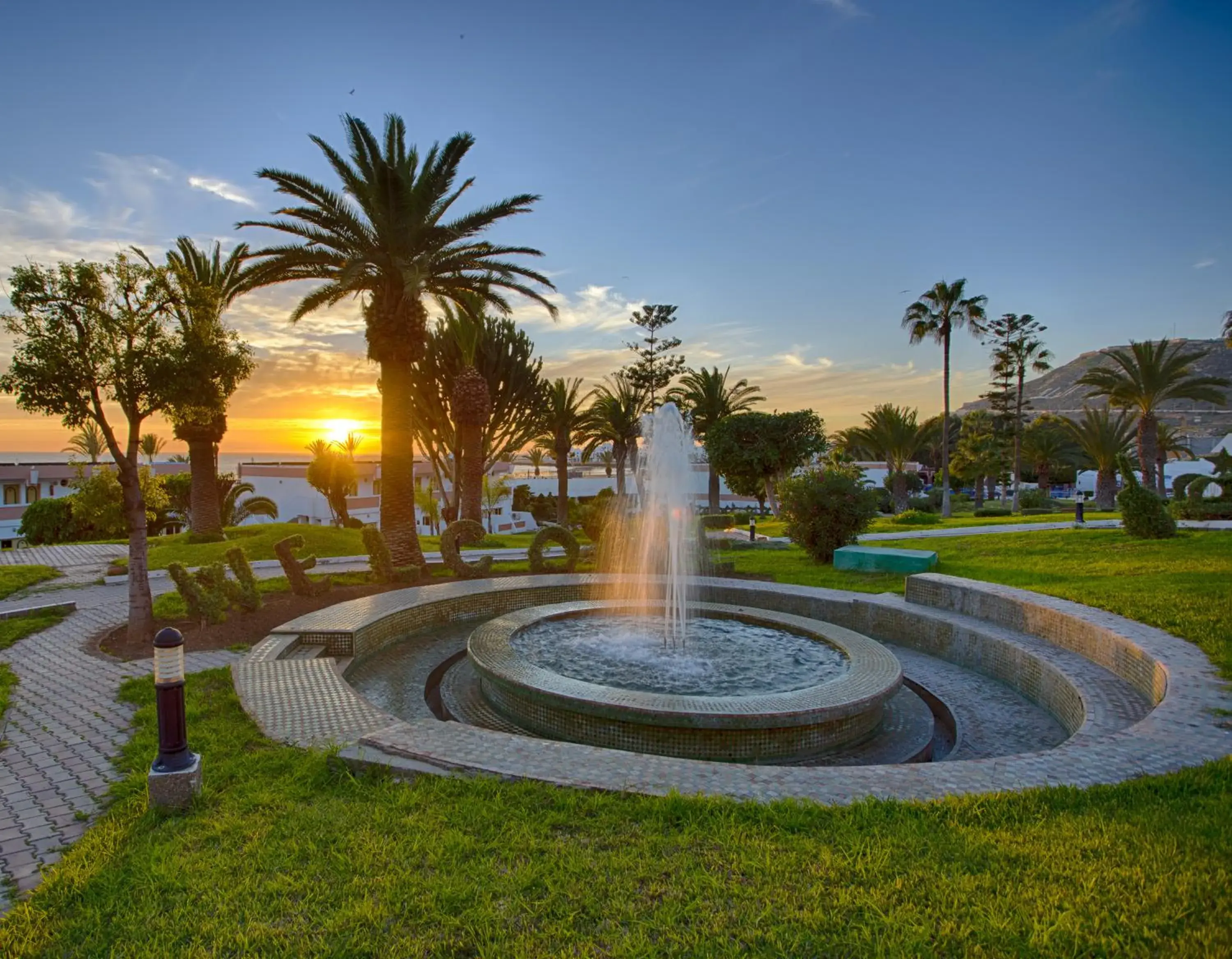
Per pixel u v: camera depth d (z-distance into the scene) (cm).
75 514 1634
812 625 888
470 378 2023
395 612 956
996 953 254
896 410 3881
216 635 886
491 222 1485
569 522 3309
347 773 424
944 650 944
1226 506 2028
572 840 339
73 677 695
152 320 838
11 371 771
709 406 3447
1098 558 1355
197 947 268
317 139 1338
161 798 379
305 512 3619
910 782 401
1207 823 341
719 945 263
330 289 1457
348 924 279
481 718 682
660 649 815
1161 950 252
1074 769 419
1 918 296
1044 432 4362
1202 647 664
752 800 374
